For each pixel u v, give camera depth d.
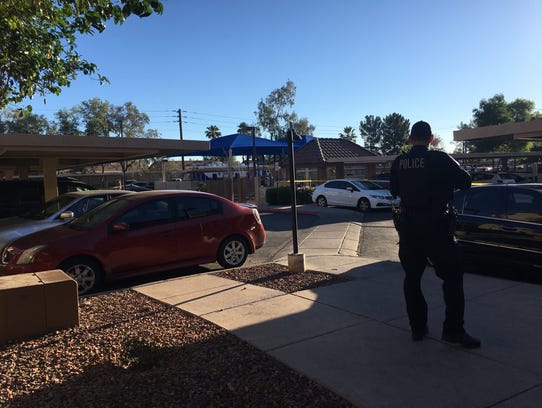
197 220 8.02
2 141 9.26
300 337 4.60
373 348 4.27
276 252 10.69
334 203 21.67
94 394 3.47
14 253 6.64
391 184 4.45
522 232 6.84
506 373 3.69
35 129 45.22
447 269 4.15
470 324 4.84
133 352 3.95
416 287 4.34
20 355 4.33
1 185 11.00
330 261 8.70
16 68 6.45
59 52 6.86
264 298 6.05
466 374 3.69
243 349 4.32
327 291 6.32
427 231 4.07
